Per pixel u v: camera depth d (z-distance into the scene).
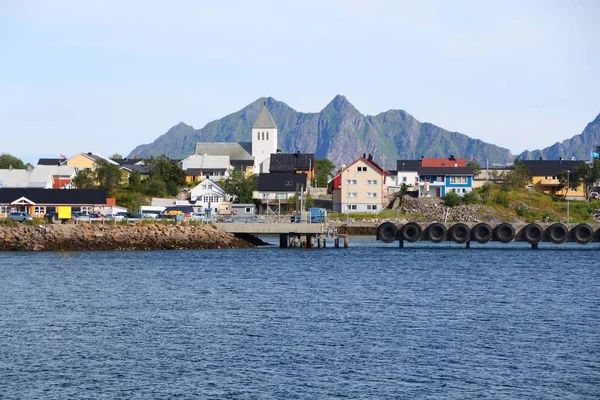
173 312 85.62
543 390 58.25
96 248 153.75
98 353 67.31
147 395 56.59
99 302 92.12
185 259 139.38
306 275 117.81
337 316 83.50
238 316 83.31
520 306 90.75
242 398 56.03
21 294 97.69
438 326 78.50
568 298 97.00
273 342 71.25
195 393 57.03
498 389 58.28
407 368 63.12
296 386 58.56
